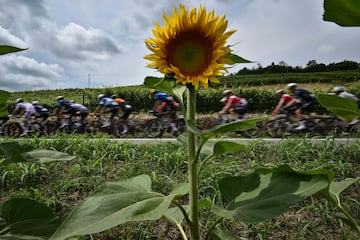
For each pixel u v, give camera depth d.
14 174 4.59
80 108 11.85
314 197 3.69
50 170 4.96
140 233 2.93
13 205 1.47
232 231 3.02
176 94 1.42
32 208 1.47
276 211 1.13
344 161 5.08
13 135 11.74
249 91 16.89
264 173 1.35
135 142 7.78
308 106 10.06
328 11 0.98
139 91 17.48
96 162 4.93
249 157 5.54
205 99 16.48
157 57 1.27
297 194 1.17
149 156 5.62
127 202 1.15
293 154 5.38
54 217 1.48
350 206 3.44
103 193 1.24
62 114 12.05
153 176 4.24
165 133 10.58
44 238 1.37
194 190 1.33
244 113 10.61
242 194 1.32
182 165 5.18
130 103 17.44
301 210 3.27
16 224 1.42
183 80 1.24
